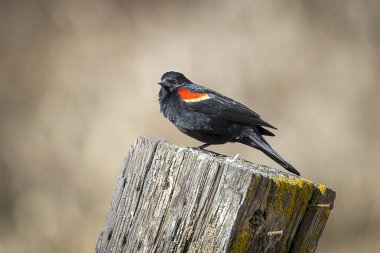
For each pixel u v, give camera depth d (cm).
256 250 733
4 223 2078
